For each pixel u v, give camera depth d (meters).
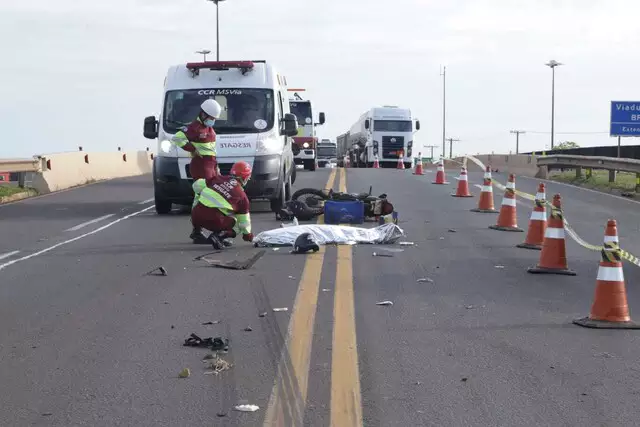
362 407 5.36
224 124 17.09
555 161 32.44
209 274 10.12
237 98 17.36
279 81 18.45
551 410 5.33
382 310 8.16
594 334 7.33
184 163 16.67
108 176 31.81
